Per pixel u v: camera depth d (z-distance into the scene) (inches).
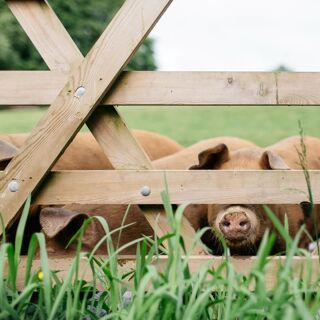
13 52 1063.6
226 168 228.4
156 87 178.9
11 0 179.5
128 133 181.5
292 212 239.8
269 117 714.8
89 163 289.7
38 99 179.5
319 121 651.5
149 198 180.1
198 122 700.7
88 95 175.8
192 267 178.4
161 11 175.2
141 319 141.1
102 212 239.8
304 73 179.2
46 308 150.3
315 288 161.3
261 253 143.1
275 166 213.6
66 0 1157.1
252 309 137.6
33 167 176.9
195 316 142.4
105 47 175.5
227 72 178.5
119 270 180.1
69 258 181.8
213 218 228.4
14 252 163.3
